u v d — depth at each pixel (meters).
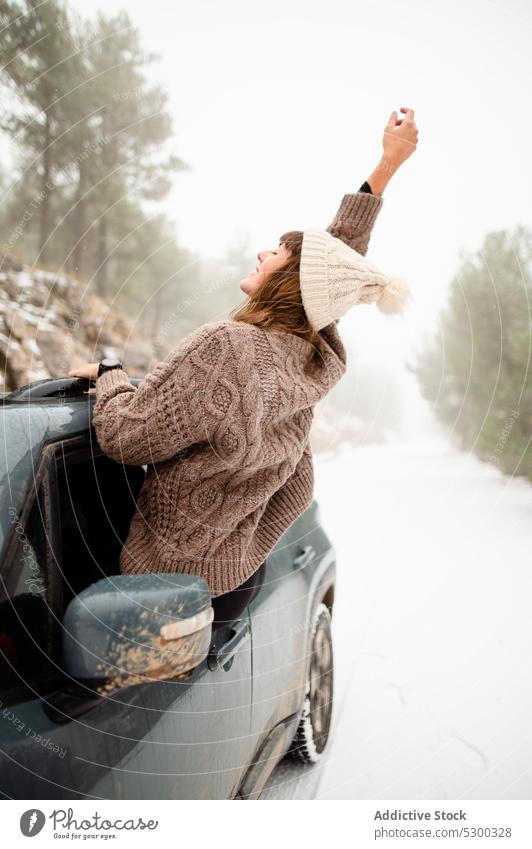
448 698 2.51
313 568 1.97
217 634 1.30
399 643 2.97
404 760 2.10
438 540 4.62
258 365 1.20
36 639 0.97
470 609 3.39
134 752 1.01
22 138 8.66
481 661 2.81
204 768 1.21
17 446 1.08
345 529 4.96
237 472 1.21
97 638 0.87
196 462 1.19
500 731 2.29
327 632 2.12
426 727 2.31
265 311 1.33
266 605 1.56
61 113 8.65
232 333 1.19
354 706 2.44
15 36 8.03
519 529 4.88
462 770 2.03
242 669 1.38
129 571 1.23
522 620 3.22
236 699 1.34
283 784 1.94
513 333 6.21
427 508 5.56
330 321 1.36
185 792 1.16
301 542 1.98
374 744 2.19
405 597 3.56
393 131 1.75
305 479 1.54
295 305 1.34
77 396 1.34
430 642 3.00
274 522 1.50
